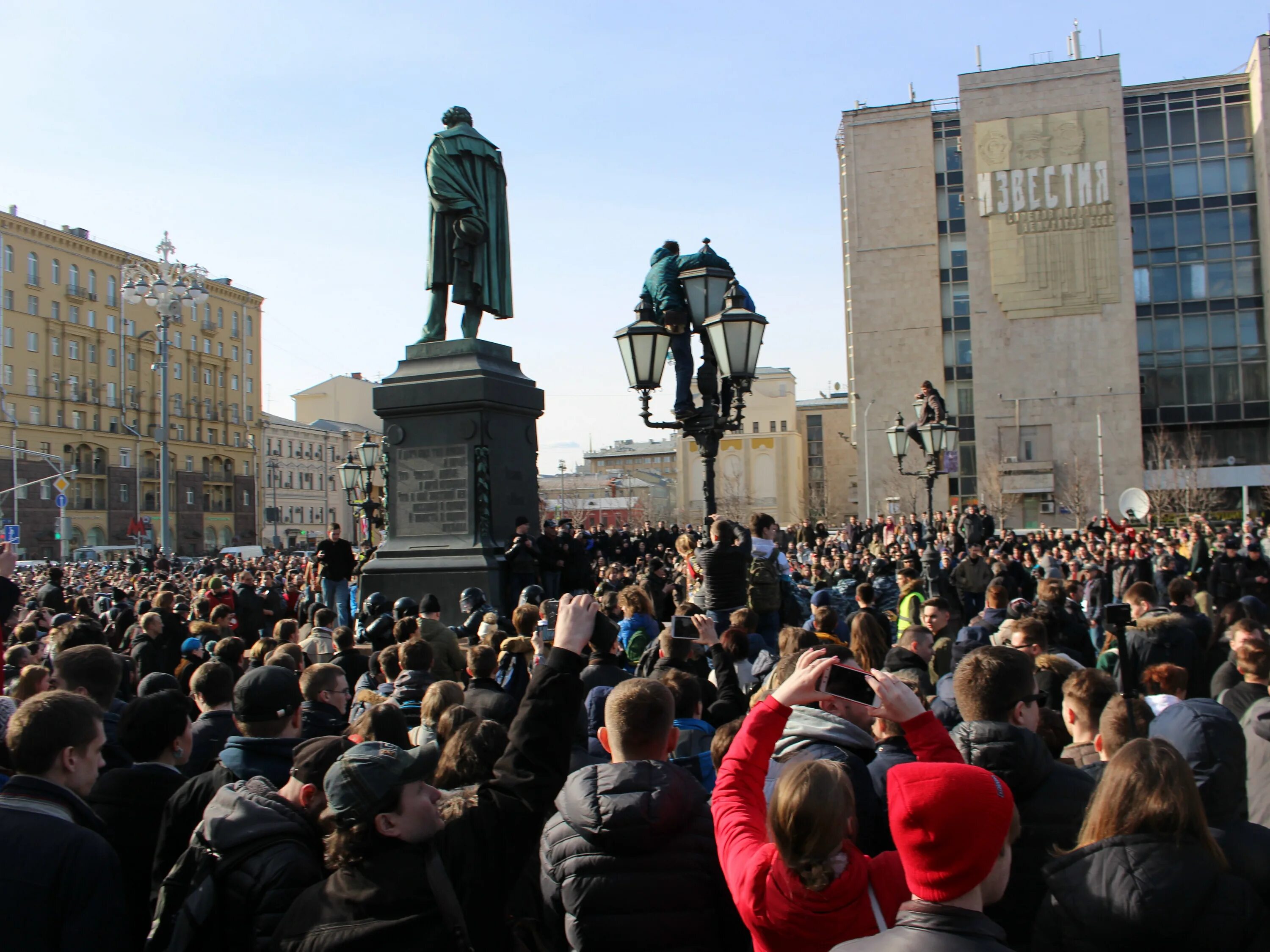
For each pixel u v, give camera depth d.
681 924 3.47
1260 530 23.70
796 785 2.92
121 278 85.19
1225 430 60.28
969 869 2.53
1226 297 59.66
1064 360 58.75
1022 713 4.25
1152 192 60.75
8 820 3.44
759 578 11.03
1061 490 58.38
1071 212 58.59
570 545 17.19
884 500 62.69
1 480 73.50
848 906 2.90
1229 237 59.69
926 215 62.97
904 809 2.60
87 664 5.48
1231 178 59.72
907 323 63.09
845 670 4.12
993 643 7.40
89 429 81.19
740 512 102.31
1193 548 18.75
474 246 16.45
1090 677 4.95
